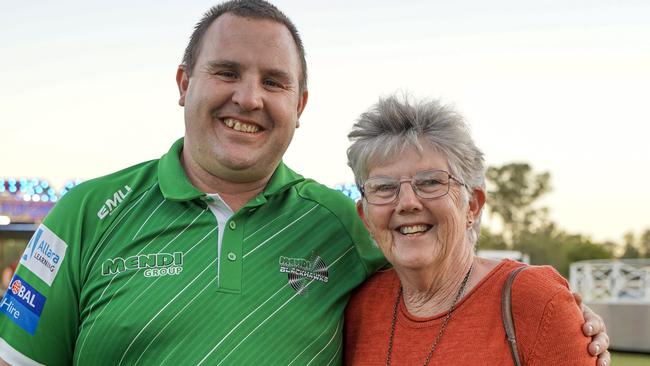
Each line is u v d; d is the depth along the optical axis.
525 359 2.35
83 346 2.57
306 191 2.97
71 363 2.71
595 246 52.97
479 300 2.48
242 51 2.63
